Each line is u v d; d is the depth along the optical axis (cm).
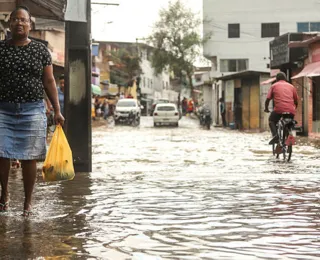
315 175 1087
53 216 665
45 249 511
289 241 543
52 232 581
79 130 1128
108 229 596
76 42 1096
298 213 688
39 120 675
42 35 2966
